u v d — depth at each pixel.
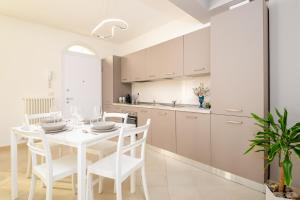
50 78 3.79
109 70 4.42
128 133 1.45
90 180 1.54
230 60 2.12
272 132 1.57
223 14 2.18
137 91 4.49
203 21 2.93
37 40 3.64
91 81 4.47
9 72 3.34
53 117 2.27
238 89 2.06
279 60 1.95
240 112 2.04
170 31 3.68
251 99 1.95
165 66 3.27
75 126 1.91
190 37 2.84
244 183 2.04
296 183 1.85
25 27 3.49
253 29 1.93
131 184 1.88
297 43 1.84
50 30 3.80
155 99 4.03
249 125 1.97
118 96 4.41
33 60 3.60
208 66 2.60
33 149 1.49
